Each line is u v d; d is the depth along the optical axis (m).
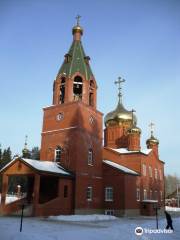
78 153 33.88
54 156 35.59
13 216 28.22
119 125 52.78
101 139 38.75
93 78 39.00
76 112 35.16
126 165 43.88
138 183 41.50
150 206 39.53
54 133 36.41
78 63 38.16
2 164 66.94
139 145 46.16
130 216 36.47
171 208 62.12
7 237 15.46
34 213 27.69
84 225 23.34
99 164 37.75
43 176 30.64
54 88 38.09
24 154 53.75
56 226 21.48
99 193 36.81
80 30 41.84
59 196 30.66
